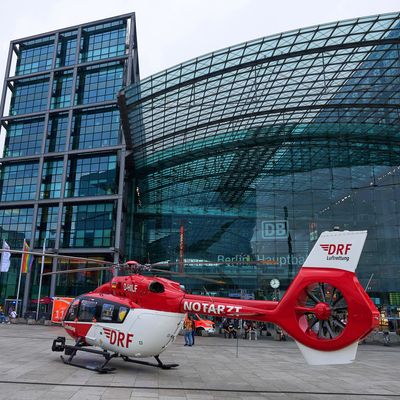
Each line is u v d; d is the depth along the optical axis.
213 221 47.41
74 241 45.84
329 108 43.09
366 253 40.16
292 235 43.09
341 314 9.62
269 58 35.09
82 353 16.61
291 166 45.84
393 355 22.28
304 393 10.83
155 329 12.31
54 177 49.12
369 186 42.16
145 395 9.69
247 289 42.97
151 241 48.94
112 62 51.69
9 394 9.26
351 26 31.81
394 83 37.94
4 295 46.97
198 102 41.78
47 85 53.56
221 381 12.19
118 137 48.38
